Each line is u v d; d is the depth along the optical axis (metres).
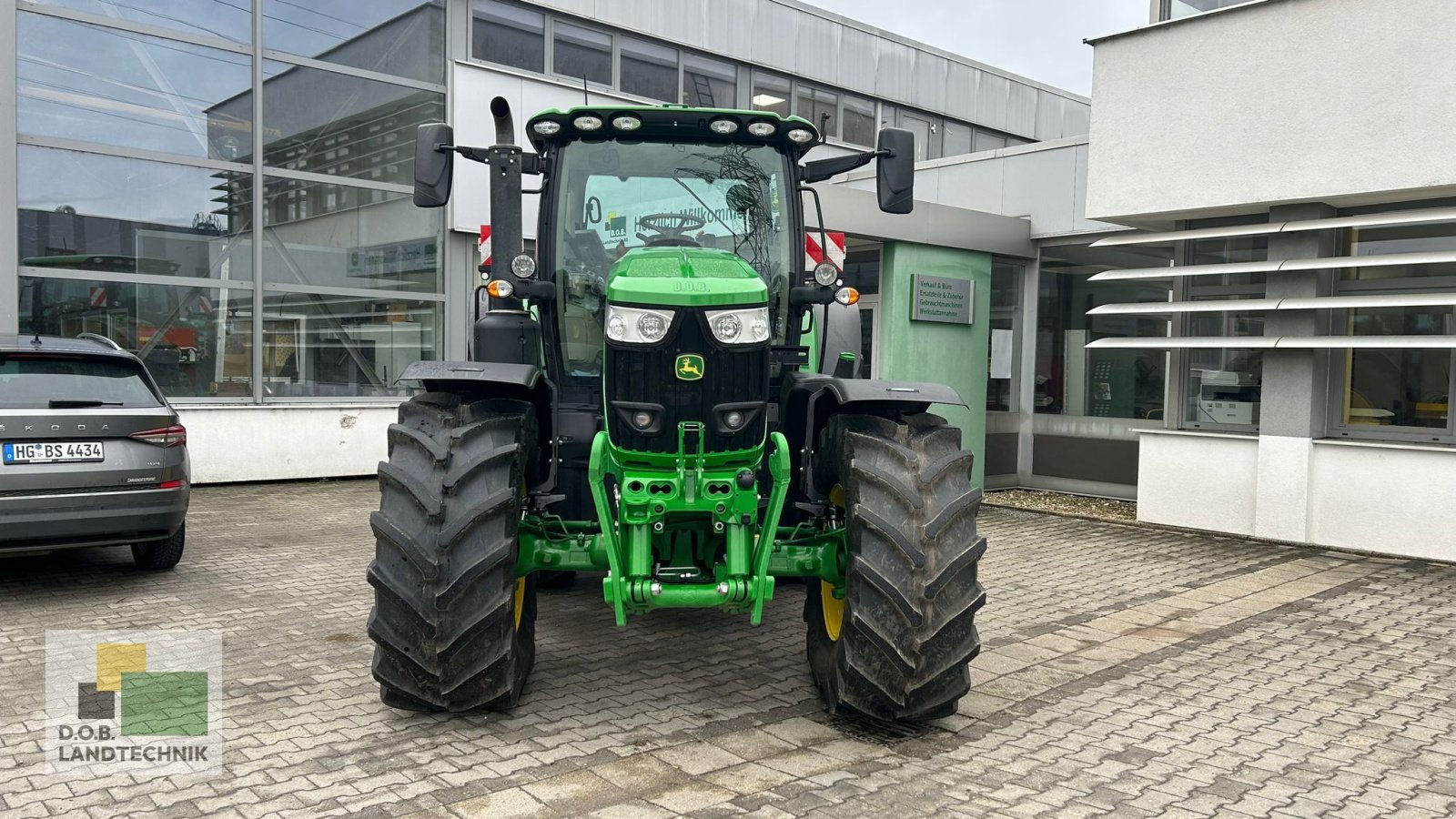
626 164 4.55
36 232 9.68
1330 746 3.87
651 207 4.57
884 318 9.75
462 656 3.78
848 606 3.77
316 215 11.38
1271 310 8.08
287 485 10.97
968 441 10.31
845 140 16.06
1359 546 7.73
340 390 11.59
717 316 3.72
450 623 3.70
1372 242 7.86
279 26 11.05
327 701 4.25
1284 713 4.24
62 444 5.69
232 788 3.36
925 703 3.81
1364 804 3.35
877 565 3.70
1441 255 7.02
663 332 3.71
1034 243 10.82
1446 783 3.53
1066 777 3.54
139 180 10.25
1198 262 8.90
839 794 3.36
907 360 9.74
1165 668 4.89
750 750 3.75
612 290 3.78
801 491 4.68
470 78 12.23
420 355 12.21
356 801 3.27
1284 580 6.86
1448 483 7.30
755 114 4.29
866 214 9.21
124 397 6.09
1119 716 4.20
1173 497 8.80
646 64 13.80
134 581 6.43
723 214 4.58
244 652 4.94
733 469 3.85
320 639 5.19
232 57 10.79
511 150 4.10
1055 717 4.18
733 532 3.78
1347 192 7.49
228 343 10.81
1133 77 8.66
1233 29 8.05
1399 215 7.24
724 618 5.72
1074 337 10.69
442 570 3.67
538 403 4.59
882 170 4.41
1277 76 7.83
